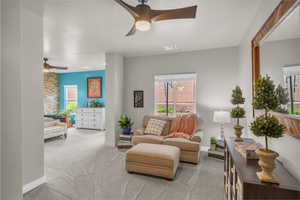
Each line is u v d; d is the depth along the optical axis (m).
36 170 2.19
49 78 7.25
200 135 3.28
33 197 1.97
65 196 2.00
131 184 2.29
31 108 2.12
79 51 4.12
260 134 1.12
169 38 3.19
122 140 4.04
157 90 4.43
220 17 2.33
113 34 3.00
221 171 2.70
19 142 0.69
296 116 1.11
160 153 2.46
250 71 2.51
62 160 3.21
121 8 2.11
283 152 1.37
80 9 2.13
